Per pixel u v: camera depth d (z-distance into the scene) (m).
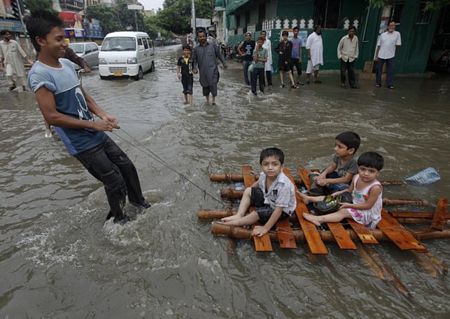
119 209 3.20
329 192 3.72
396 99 8.88
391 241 2.97
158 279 2.55
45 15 2.60
